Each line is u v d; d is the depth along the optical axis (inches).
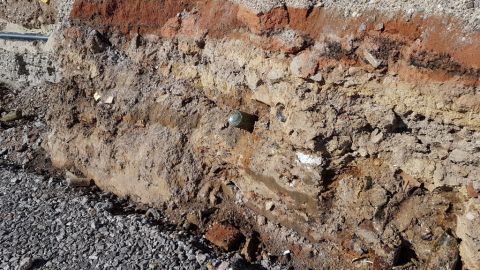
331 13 50.8
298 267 57.0
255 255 59.2
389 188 51.3
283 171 56.5
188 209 64.7
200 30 62.5
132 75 69.8
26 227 63.2
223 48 60.5
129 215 65.0
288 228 58.7
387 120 49.0
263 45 55.6
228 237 60.1
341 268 54.6
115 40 71.9
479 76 43.1
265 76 56.5
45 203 68.2
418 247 50.8
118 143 70.1
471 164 46.4
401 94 47.6
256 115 59.8
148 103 68.1
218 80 62.0
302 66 52.1
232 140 60.5
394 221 51.6
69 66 75.7
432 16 45.1
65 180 75.3
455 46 43.9
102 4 71.2
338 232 54.5
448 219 49.8
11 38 99.7
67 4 75.3
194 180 64.1
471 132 45.2
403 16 46.4
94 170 73.4
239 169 60.9
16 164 82.0
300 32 52.4
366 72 49.1
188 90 65.8
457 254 49.0
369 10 48.4
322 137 52.6
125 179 69.7
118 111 70.2
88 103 73.8
